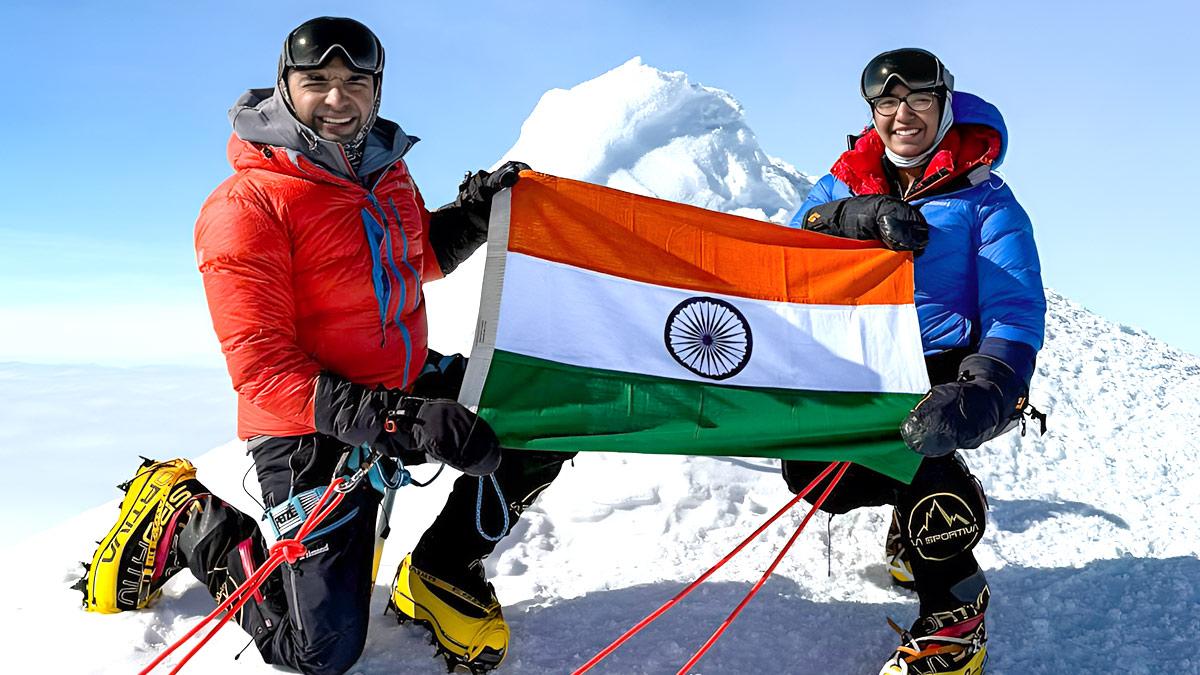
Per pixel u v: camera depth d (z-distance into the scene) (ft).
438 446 7.72
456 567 9.03
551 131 26.61
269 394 8.17
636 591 10.69
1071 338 20.76
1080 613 10.49
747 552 11.76
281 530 8.71
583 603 10.41
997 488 14.30
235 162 8.91
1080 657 9.64
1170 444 16.33
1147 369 19.92
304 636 8.51
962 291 9.62
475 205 9.91
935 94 9.36
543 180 9.43
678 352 9.09
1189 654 9.57
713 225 9.68
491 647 8.87
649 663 9.16
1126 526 13.02
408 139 9.32
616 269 9.27
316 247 8.65
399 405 7.88
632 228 9.47
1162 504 13.94
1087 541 12.48
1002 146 9.76
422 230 10.01
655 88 26.17
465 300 20.38
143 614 9.96
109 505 13.41
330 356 8.98
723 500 13.12
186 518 9.84
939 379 9.47
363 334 9.06
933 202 9.62
